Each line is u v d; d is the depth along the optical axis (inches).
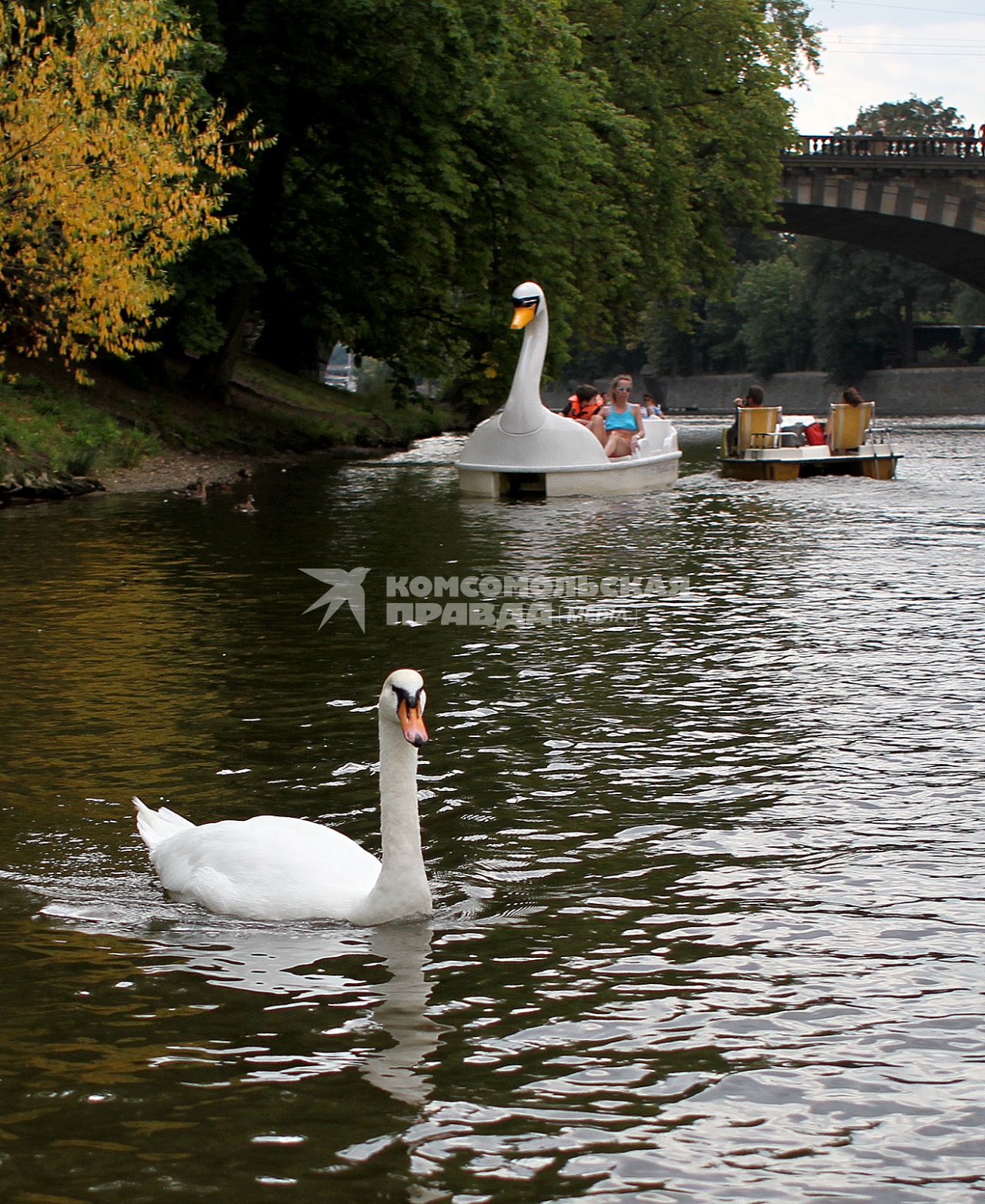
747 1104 174.2
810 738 341.7
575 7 1770.4
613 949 220.2
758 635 470.9
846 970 211.6
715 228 1968.5
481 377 1464.1
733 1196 155.9
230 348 1456.7
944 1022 195.0
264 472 1182.3
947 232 2893.7
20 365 1209.4
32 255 931.3
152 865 255.4
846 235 3129.9
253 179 1333.7
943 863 256.1
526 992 204.7
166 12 1015.0
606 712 368.8
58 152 885.2
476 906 238.4
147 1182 157.5
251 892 232.7
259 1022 194.9
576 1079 180.2
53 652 435.8
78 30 895.7
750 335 4409.5
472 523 812.0
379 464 1311.5
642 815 285.9
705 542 722.8
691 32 1811.0
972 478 1146.0
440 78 1228.5
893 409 3750.0
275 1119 170.2
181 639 458.0
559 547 702.5
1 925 227.9
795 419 1293.1
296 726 349.4
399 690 226.1
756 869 254.8
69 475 948.6
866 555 667.4
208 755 324.8
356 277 1411.2
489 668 421.4
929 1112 172.4
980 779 307.4
